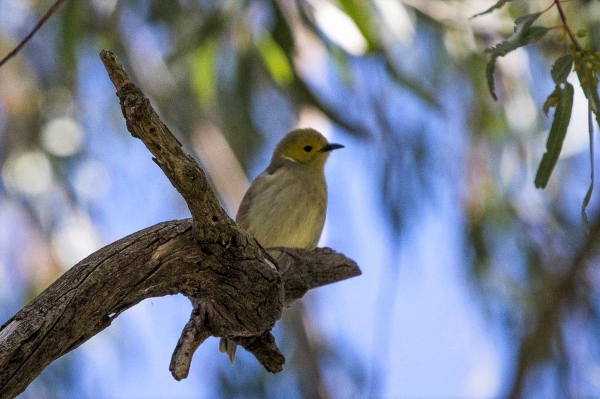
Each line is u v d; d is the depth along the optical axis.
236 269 5.93
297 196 9.78
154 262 5.63
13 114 13.48
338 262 7.99
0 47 13.47
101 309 5.48
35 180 13.29
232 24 11.05
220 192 13.05
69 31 10.09
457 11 12.20
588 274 12.69
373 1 10.91
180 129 13.09
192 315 6.40
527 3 12.30
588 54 5.86
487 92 12.74
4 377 5.18
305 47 10.99
